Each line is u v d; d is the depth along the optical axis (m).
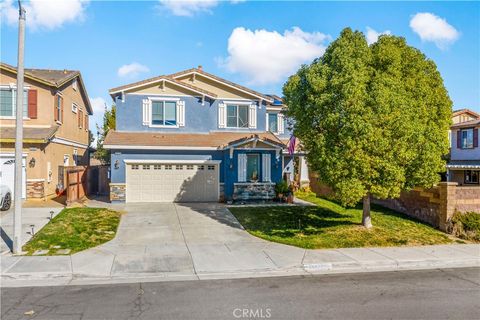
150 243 11.89
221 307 7.06
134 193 19.77
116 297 7.55
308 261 10.17
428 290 8.22
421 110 11.92
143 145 19.19
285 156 25.45
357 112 11.25
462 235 13.46
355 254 10.98
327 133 12.03
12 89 19.52
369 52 12.29
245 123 22.56
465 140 30.19
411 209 16.59
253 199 20.28
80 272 9.01
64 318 6.48
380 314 6.83
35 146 18.80
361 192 11.50
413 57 12.51
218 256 10.60
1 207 15.98
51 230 12.58
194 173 20.38
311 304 7.27
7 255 10.16
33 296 7.57
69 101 24.16
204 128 21.84
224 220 15.52
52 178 20.69
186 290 8.02
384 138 11.23
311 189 24.62
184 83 21.16
